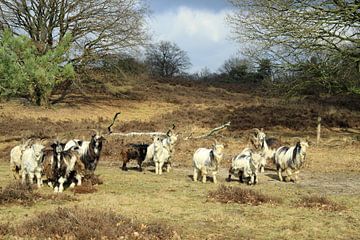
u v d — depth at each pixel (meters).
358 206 11.84
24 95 37.75
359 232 9.31
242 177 15.82
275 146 18.72
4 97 24.00
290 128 31.42
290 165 15.91
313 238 8.82
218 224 9.67
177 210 10.80
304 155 15.59
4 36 22.77
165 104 42.03
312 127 31.52
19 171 15.08
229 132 29.53
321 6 24.17
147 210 10.70
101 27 38.09
